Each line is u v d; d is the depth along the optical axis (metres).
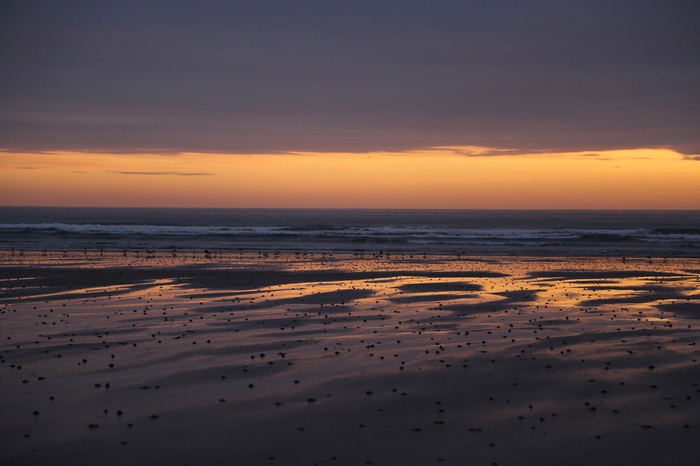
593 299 20.77
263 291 22.66
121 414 9.01
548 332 15.11
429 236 60.91
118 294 21.67
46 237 58.50
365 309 18.61
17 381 10.68
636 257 39.66
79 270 30.03
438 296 21.42
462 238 58.41
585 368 11.67
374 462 7.42
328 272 29.72
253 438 8.12
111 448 7.78
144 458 7.50
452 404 9.54
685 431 8.42
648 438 8.19
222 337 14.42
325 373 11.26
